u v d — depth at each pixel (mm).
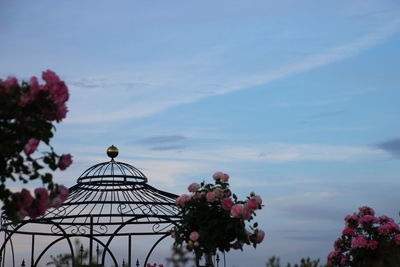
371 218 8359
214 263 8062
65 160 4641
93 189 9469
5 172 4512
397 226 8211
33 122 4441
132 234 9188
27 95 4414
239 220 7547
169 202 9492
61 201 4762
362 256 8148
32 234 9203
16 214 4559
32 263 9367
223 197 7648
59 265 4758
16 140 4484
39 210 4633
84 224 8883
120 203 9039
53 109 4520
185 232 7785
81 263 4766
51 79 4504
